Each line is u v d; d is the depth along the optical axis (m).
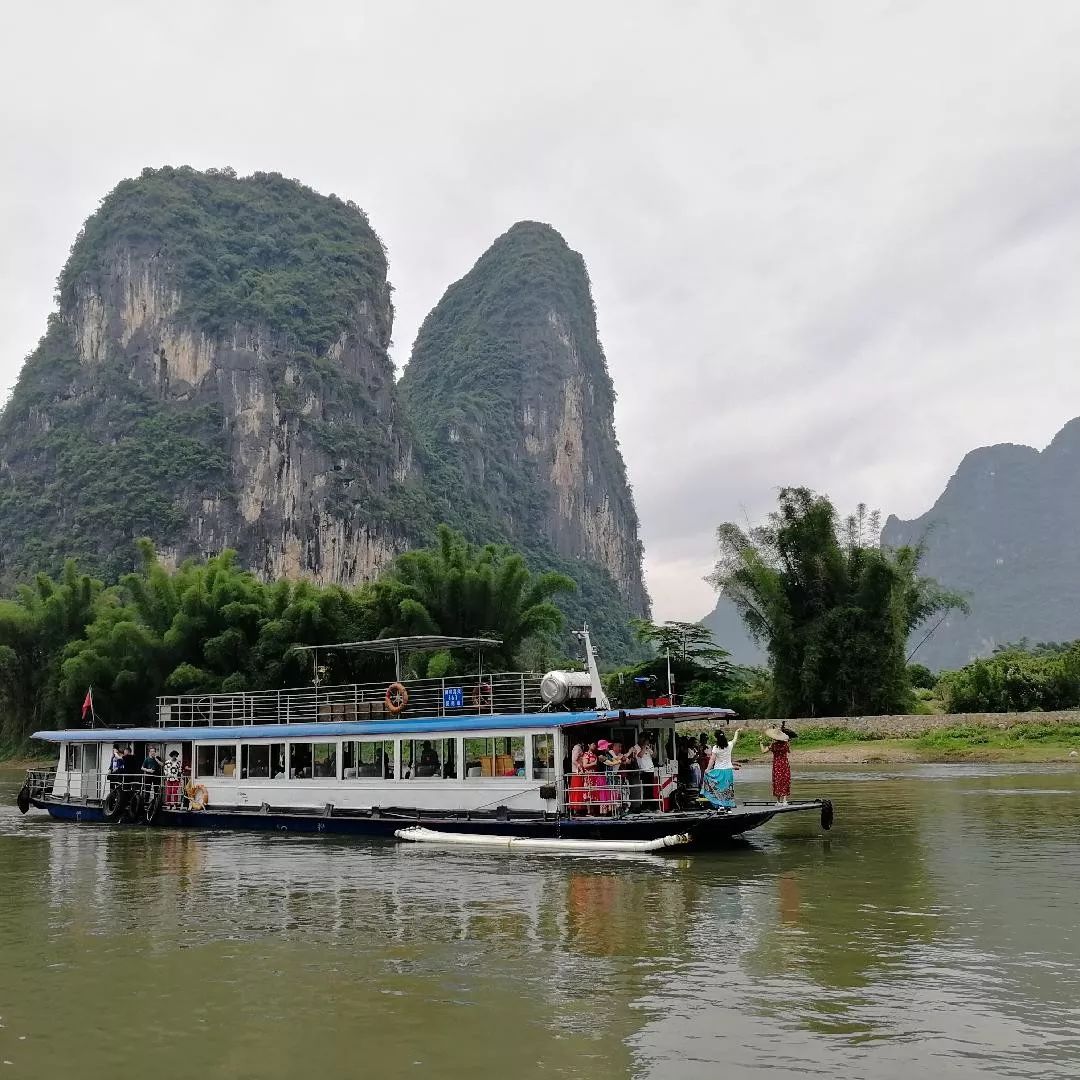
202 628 52.41
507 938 11.17
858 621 49.50
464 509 159.88
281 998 9.10
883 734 45.03
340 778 21.06
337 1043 7.93
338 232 156.25
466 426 176.00
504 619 46.47
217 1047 7.91
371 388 147.25
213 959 10.57
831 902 12.89
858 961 9.98
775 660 51.47
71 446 130.12
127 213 142.88
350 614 48.78
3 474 133.38
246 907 13.35
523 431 189.75
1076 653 48.88
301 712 24.66
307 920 12.38
